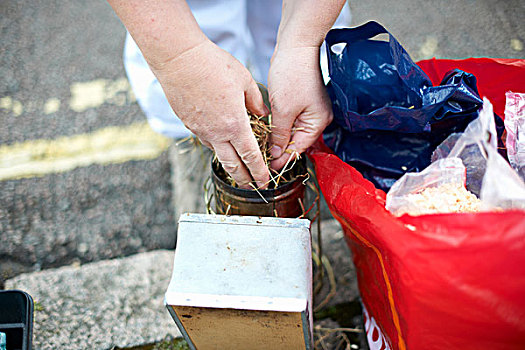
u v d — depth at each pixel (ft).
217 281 3.37
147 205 5.97
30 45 8.06
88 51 7.95
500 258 2.85
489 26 7.87
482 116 3.18
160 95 5.59
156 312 4.91
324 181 4.04
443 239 2.91
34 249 5.55
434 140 4.42
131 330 4.78
